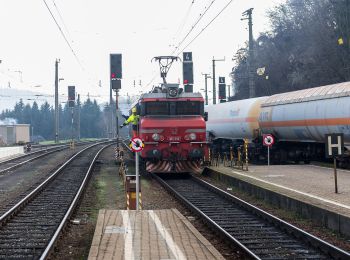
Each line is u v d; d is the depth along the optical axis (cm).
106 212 2984
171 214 2917
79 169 6619
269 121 6512
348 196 3369
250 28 9662
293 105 5894
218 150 8750
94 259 1942
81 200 3975
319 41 11106
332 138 3512
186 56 10438
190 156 5331
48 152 10538
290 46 13438
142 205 3703
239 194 4234
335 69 10450
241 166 5934
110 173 6128
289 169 5478
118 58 7300
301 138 5956
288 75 12412
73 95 15188
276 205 3588
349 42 9794
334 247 2169
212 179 5444
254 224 2945
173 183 5122
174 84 5588
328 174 4853
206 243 2212
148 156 5303
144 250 2089
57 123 15400
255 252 2289
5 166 7325
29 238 2616
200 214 3156
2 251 2348
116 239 2284
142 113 5538
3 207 3606
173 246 2156
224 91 12756
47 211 3450
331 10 11100
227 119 7869
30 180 5469
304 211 3120
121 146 12875
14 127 15938
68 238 2650
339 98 4959
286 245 2420
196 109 5591
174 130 5338
